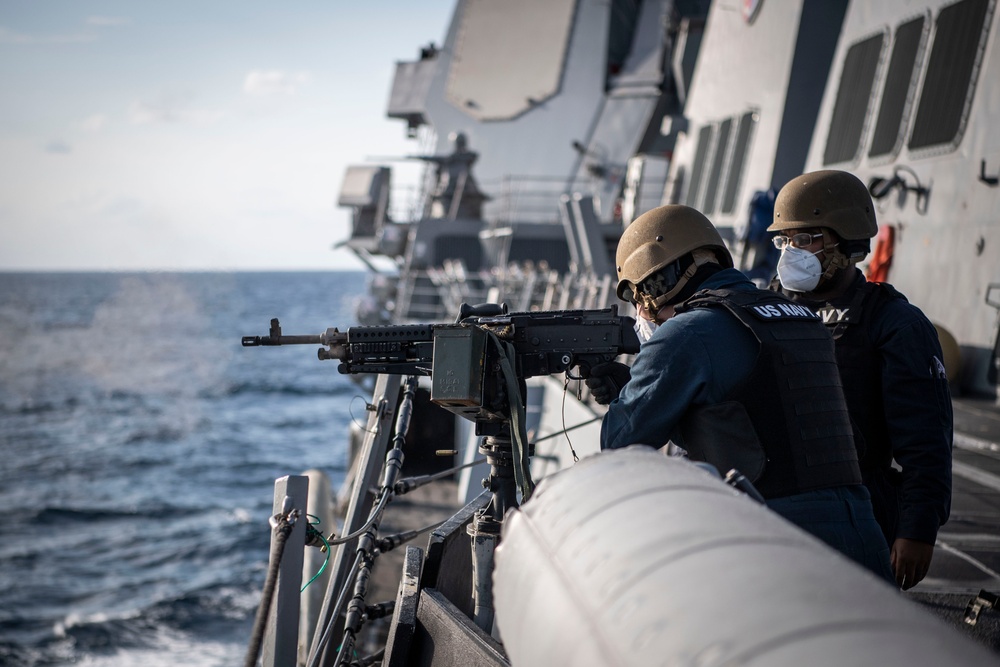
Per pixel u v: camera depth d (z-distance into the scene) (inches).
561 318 104.4
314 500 257.8
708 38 706.8
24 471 1485.0
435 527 121.6
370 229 1013.2
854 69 450.6
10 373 2965.1
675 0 965.2
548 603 50.3
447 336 96.2
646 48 968.9
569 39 957.8
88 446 1721.2
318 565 224.8
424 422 211.9
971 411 295.4
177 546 1034.7
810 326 93.3
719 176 634.2
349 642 123.6
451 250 869.8
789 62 534.0
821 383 90.7
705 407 89.1
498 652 84.3
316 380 2824.8
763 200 239.6
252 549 1016.2
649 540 46.9
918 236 372.8
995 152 327.9
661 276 100.4
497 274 667.4
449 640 94.7
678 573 43.2
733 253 335.6
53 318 5689.0
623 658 41.6
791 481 87.4
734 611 39.2
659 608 41.8
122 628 769.6
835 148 459.2
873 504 117.4
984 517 179.0
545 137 942.4
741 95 610.5
